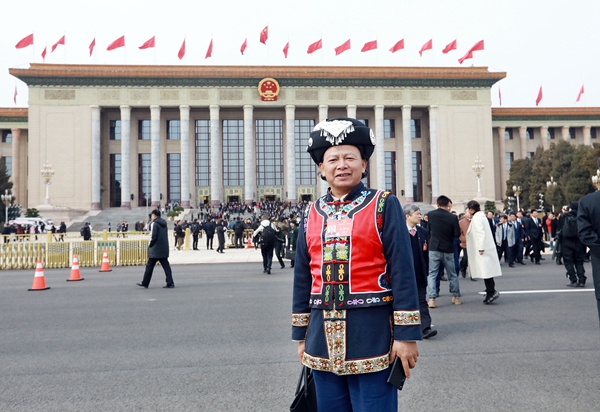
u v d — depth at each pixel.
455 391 4.89
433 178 70.00
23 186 75.88
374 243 2.54
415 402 4.61
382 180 69.69
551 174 63.16
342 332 2.48
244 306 10.12
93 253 21.47
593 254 5.26
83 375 5.56
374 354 2.44
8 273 18.83
